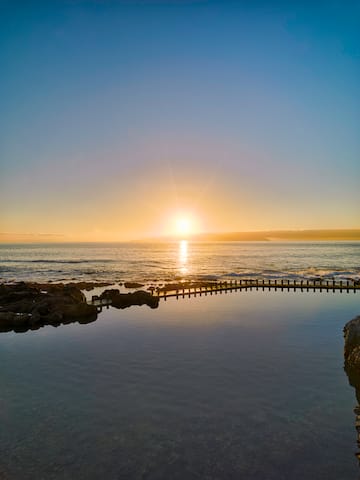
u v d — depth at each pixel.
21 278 86.69
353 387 19.34
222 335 30.02
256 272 99.69
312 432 14.89
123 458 13.28
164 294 51.62
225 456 13.33
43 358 24.66
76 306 38.81
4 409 17.14
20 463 13.05
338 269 109.94
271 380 20.30
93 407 17.22
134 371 21.84
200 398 18.03
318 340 28.38
